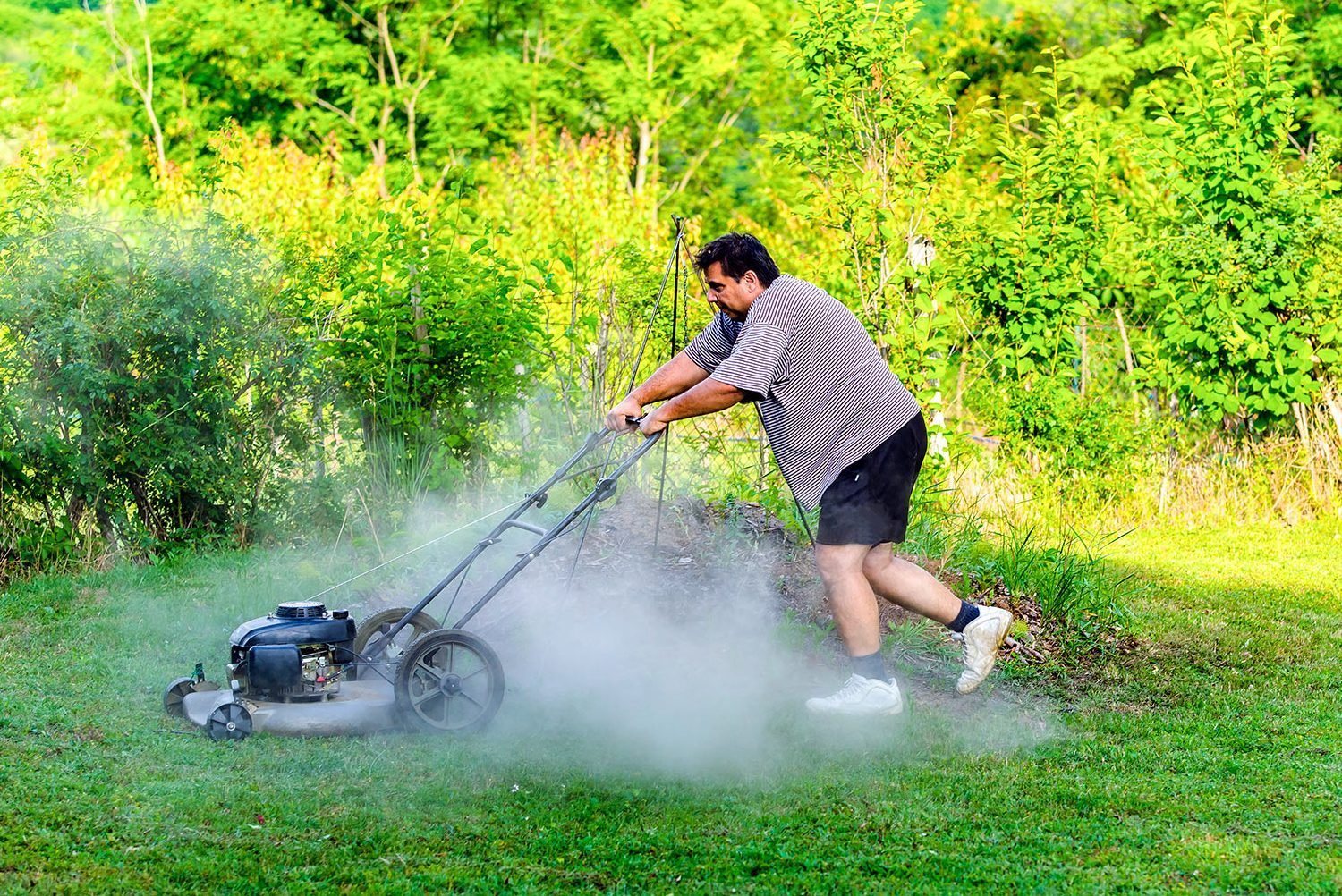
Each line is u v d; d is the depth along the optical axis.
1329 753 14.44
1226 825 12.33
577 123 65.75
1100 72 47.66
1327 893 10.82
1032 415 28.36
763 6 64.50
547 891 10.89
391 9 65.88
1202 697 16.48
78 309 21.52
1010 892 10.91
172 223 23.36
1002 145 30.06
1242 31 33.28
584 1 64.88
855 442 14.27
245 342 22.97
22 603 19.55
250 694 14.49
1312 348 28.75
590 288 26.12
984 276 29.47
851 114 26.20
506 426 24.77
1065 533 26.20
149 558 22.00
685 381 15.10
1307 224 28.39
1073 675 17.22
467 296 24.19
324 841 11.73
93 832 11.74
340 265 24.19
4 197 23.23
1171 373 29.38
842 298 27.66
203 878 10.96
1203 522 28.19
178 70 63.59
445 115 61.97
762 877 11.17
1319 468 28.73
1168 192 31.22
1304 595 22.05
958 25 53.59
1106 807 12.79
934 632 17.70
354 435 24.22
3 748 13.63
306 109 63.91
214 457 22.78
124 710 15.03
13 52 63.12
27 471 21.97
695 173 68.62
